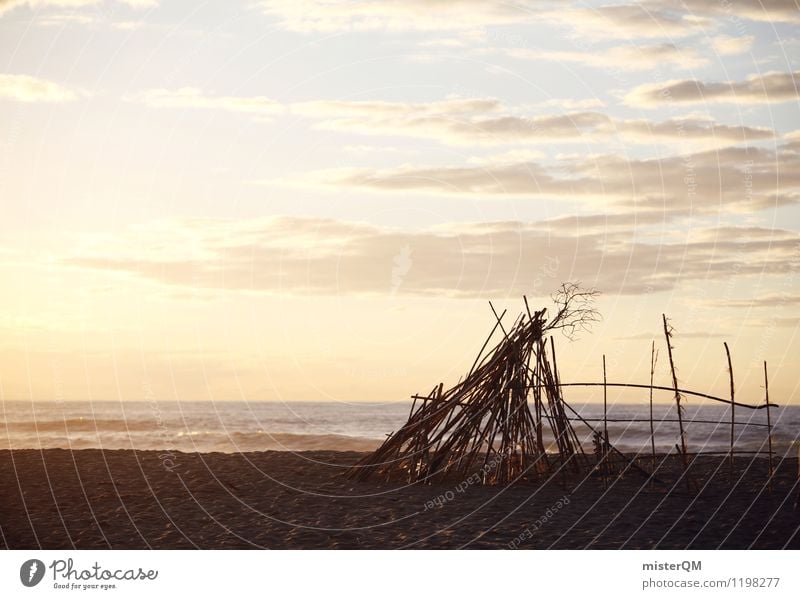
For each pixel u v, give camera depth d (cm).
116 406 5912
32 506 1057
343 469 1400
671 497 1122
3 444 2914
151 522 982
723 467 1392
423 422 1291
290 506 1082
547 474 1269
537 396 1269
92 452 1587
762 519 977
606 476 1270
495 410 1262
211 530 950
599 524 969
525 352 1266
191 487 1209
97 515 1012
